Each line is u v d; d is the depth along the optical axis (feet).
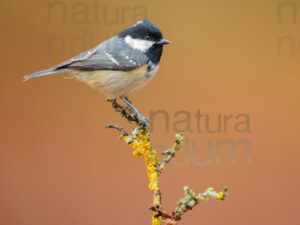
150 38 21.03
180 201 10.69
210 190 10.64
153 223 11.39
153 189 12.25
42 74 21.08
